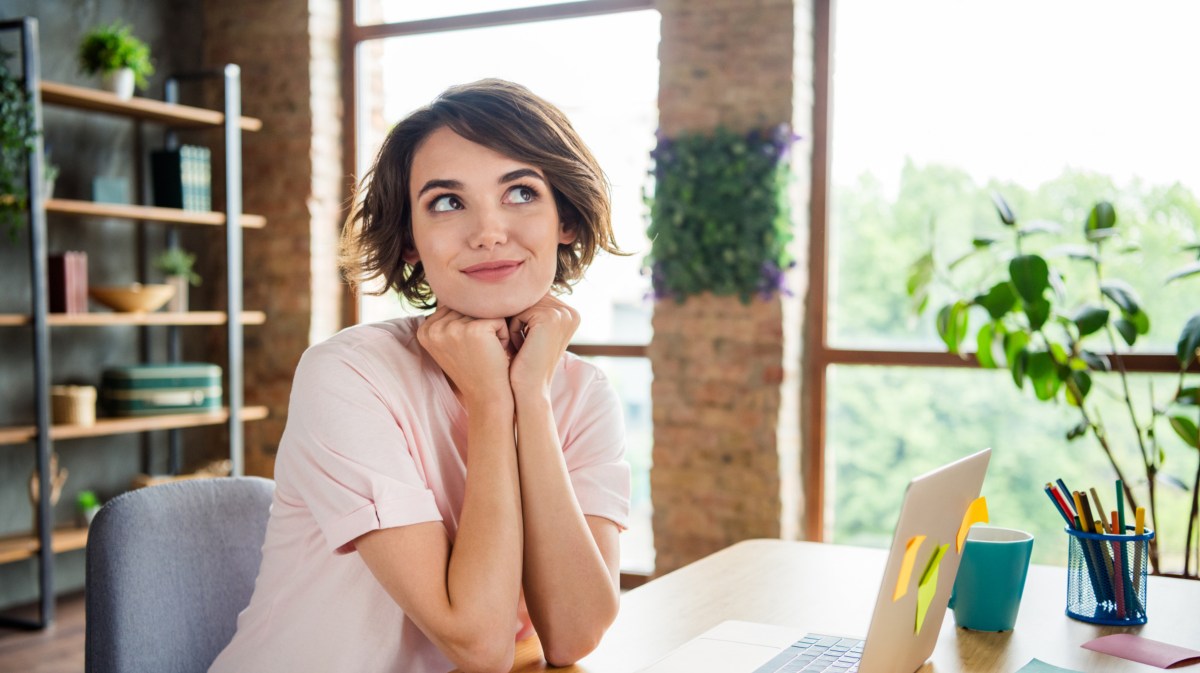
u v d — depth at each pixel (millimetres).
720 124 3867
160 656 1421
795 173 3822
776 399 3818
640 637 1363
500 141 1309
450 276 1320
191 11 4785
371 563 1218
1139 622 1406
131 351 4559
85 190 4336
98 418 4137
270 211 4672
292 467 1289
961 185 3707
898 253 3820
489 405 1298
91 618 1390
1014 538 1405
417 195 1332
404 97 4633
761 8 3805
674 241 3896
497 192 1317
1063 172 3541
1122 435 3445
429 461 1328
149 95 4637
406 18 4594
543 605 1294
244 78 4711
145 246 4590
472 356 1299
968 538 1430
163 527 1455
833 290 3943
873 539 3893
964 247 3707
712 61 3883
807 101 3887
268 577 1342
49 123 4203
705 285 3877
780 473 3814
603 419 1482
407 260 1466
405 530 1207
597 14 4223
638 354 4172
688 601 1520
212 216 4266
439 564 1218
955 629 1381
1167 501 3355
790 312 3842
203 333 4852
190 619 1466
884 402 3855
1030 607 1494
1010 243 3621
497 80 1376
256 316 4445
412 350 1391
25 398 4102
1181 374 3039
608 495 1432
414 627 1286
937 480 1061
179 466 4621
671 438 3984
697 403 3939
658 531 4012
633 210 4176
